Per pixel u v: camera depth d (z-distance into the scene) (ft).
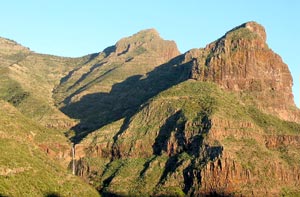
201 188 605.73
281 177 634.02
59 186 538.06
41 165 554.46
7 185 472.85
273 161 640.17
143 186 646.33
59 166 600.39
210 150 633.20
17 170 510.17
